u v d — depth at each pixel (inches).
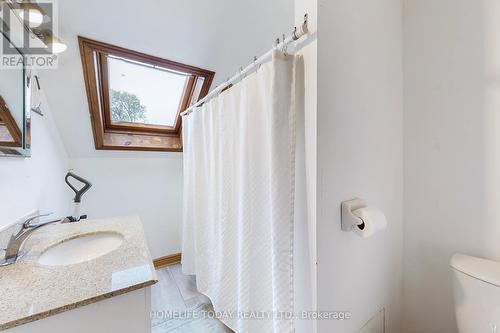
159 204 90.8
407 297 45.5
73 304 23.0
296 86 32.2
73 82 58.6
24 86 44.1
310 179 30.4
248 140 40.1
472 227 36.9
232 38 60.3
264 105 36.7
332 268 31.6
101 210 79.7
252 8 53.3
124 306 26.9
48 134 59.4
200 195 63.6
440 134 40.1
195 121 64.4
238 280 43.3
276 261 31.7
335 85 31.1
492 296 29.8
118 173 82.0
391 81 41.7
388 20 40.8
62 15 45.7
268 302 38.0
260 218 38.8
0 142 37.3
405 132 44.4
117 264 30.8
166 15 50.2
